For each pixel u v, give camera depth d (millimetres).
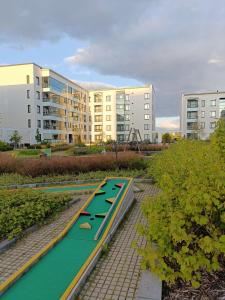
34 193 7398
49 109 46156
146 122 63500
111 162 13062
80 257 4133
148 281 3066
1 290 3186
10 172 12789
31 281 3457
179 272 2928
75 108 58062
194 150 5637
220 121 4777
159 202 3463
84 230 5215
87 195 8633
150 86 63094
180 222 2865
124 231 5391
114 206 6117
